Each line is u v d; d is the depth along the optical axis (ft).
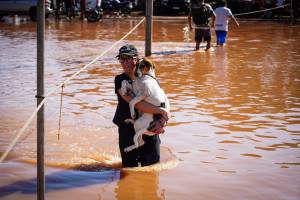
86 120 26.12
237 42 65.31
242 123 25.54
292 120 26.14
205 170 18.88
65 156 20.45
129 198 16.25
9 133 23.81
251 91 33.35
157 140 19.26
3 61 47.21
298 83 36.17
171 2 119.14
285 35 74.90
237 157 20.43
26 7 102.32
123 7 119.85
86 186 17.26
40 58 13.94
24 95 32.14
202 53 53.88
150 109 18.06
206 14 55.67
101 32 80.74
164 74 40.11
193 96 31.81
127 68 18.54
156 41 66.85
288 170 18.95
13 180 17.78
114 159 20.22
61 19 111.14
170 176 18.24
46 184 17.39
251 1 111.14
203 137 23.13
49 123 25.43
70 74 40.19
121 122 18.81
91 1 104.22
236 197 16.35
